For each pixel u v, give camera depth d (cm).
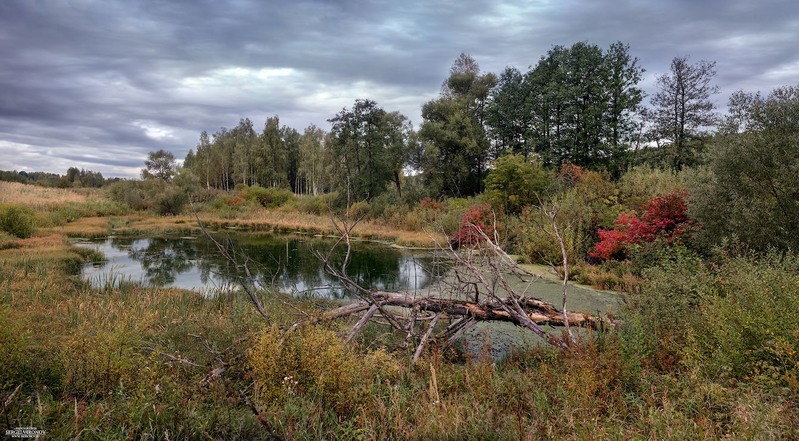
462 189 4466
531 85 4016
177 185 5031
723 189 928
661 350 488
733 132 941
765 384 388
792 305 447
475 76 4866
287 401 381
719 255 814
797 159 826
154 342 631
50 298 993
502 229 1839
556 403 406
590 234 1606
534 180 2325
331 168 5784
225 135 9188
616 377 431
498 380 457
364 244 2461
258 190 5059
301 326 518
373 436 341
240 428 347
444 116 4488
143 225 3425
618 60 3384
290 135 8925
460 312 711
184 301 1035
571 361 464
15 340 432
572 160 3422
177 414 360
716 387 385
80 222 3412
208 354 559
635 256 1198
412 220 2909
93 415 353
